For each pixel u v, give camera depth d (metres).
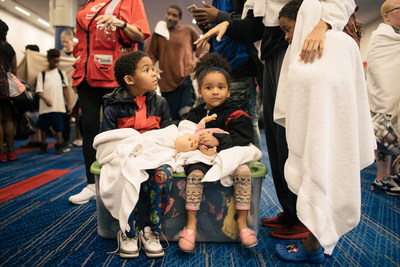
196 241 1.26
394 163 2.15
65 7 6.53
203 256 1.14
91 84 1.69
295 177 1.00
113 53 1.69
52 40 10.59
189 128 1.42
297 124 0.99
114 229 1.27
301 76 0.97
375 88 2.04
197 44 1.42
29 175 2.63
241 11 1.57
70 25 6.64
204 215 1.21
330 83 0.94
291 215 1.35
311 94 0.95
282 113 1.11
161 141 1.30
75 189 2.16
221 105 1.42
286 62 1.13
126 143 1.22
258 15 1.29
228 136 1.24
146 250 1.13
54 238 1.31
